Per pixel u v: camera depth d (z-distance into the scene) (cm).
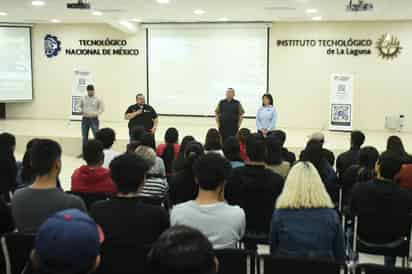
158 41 1331
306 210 257
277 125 1294
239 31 1287
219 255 231
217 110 919
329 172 437
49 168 266
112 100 1371
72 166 980
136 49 1346
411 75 1223
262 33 1277
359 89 1250
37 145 269
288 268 223
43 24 1373
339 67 1252
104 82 1371
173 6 984
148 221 250
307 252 253
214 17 1184
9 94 1359
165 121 1352
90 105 1027
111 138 520
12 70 1356
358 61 1242
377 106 1247
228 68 1304
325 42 1251
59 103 1395
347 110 1196
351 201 356
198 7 997
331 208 259
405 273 208
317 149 443
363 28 1230
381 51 1229
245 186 361
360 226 351
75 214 125
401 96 1234
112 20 1212
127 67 1356
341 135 1170
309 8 997
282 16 1143
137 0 900
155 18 1211
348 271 220
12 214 273
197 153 394
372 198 344
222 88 1312
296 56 1268
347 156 534
